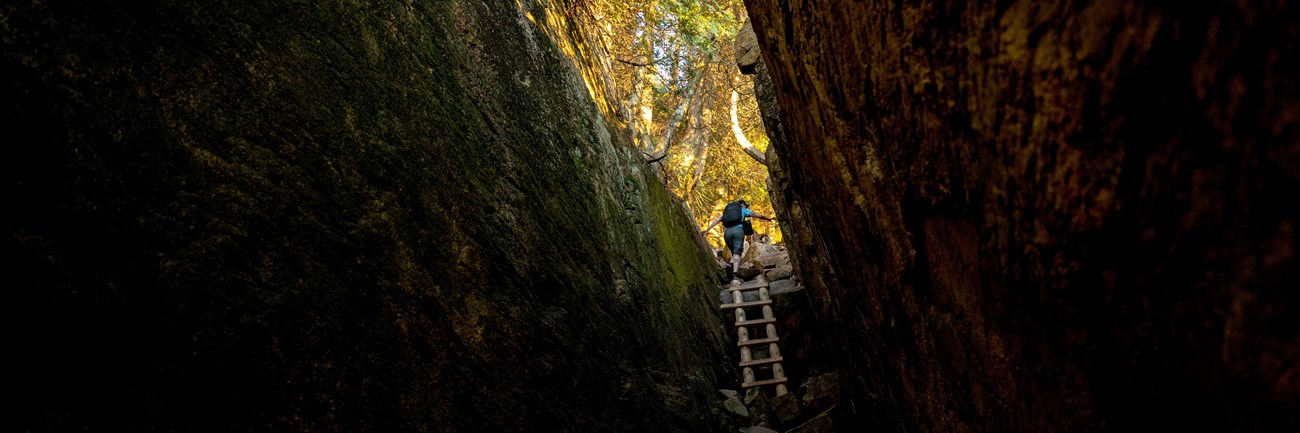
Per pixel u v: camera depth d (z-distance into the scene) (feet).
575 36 20.70
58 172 4.77
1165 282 3.08
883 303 8.81
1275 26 2.20
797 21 7.54
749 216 30.42
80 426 4.56
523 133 12.47
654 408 13.92
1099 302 3.68
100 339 4.77
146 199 5.31
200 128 5.91
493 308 9.25
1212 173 2.63
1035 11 3.39
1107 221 3.38
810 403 20.12
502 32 13.33
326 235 6.84
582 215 14.12
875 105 6.10
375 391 6.88
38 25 4.91
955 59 4.41
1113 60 2.97
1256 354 2.55
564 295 11.59
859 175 7.34
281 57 7.02
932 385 7.85
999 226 4.55
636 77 36.94
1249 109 2.38
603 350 12.52
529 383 9.55
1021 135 3.87
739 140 24.53
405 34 9.52
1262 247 2.42
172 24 5.95
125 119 5.31
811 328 24.52
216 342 5.52
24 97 4.69
